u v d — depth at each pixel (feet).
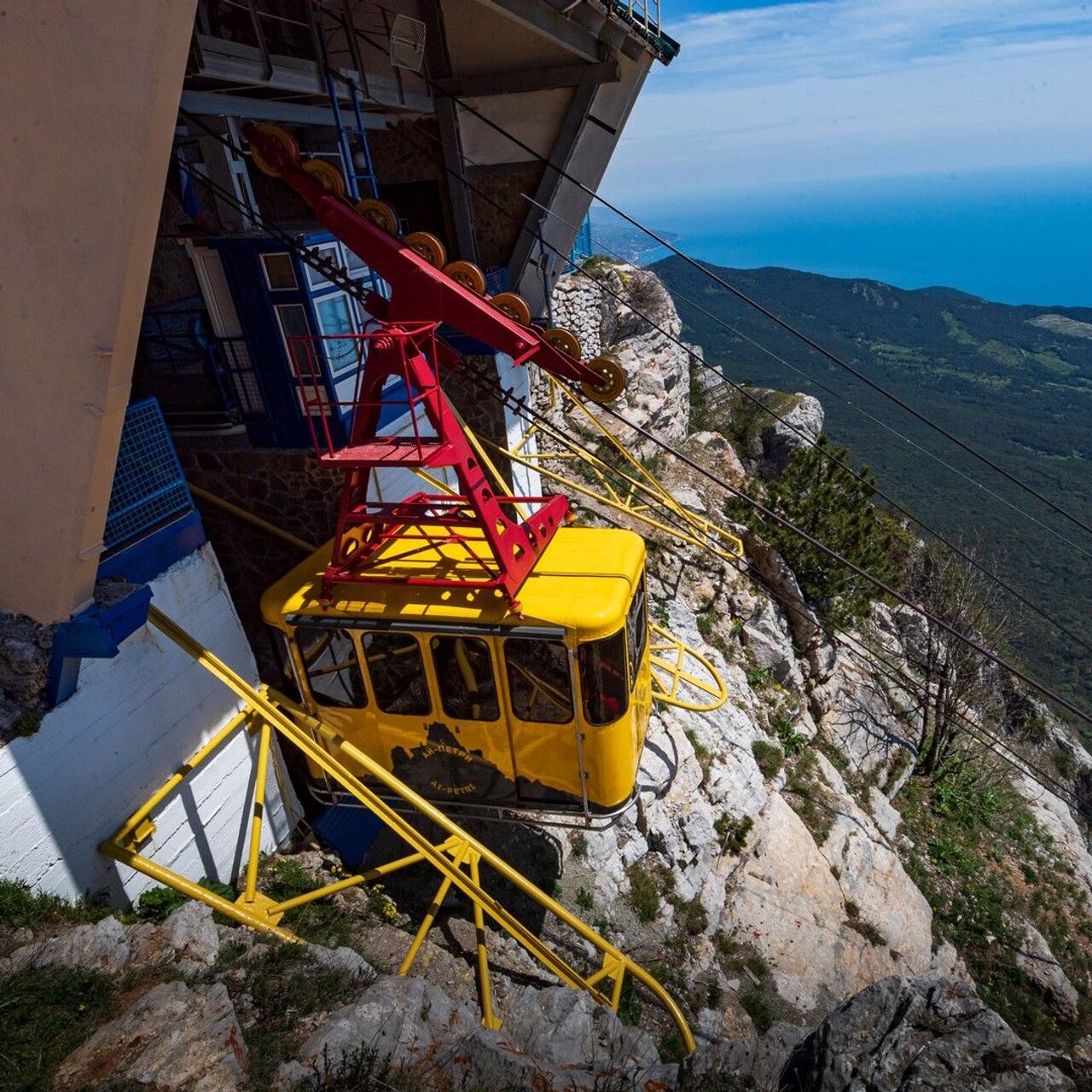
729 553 64.13
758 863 47.16
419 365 24.76
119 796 23.90
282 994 20.51
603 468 60.23
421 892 33.47
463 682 26.32
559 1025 22.20
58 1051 17.08
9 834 20.66
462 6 46.32
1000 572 88.38
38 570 20.67
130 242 16.57
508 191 54.19
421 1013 20.56
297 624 27.02
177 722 26.14
